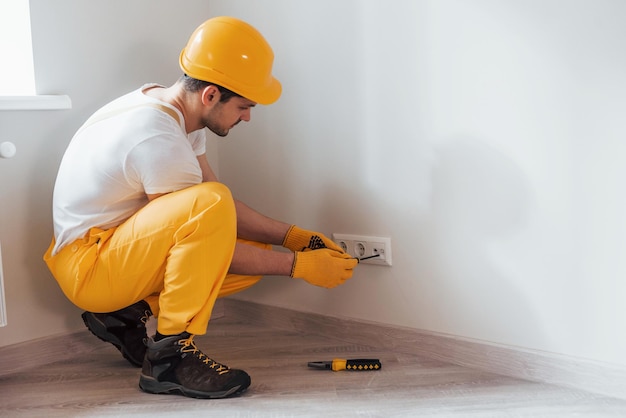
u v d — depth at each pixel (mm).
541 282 1812
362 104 2070
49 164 2064
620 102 1631
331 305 2252
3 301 1891
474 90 1846
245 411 1702
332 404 1729
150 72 2283
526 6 1732
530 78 1751
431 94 1926
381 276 2123
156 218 1736
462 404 1713
